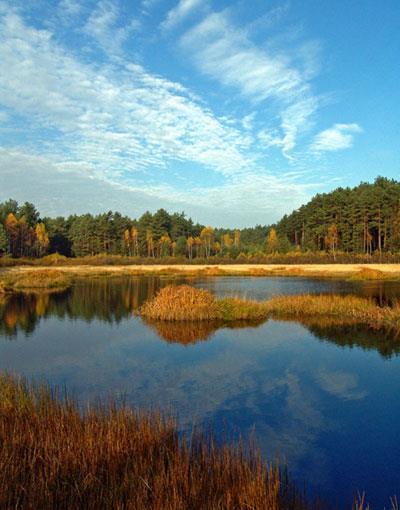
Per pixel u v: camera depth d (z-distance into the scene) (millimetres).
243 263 82062
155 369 13273
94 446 6297
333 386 11766
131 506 4965
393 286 38312
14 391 9219
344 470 7246
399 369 13328
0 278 43125
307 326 20125
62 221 123750
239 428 8898
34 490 5223
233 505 5094
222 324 20703
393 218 78312
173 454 6242
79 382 11906
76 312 24578
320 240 96125
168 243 109750
